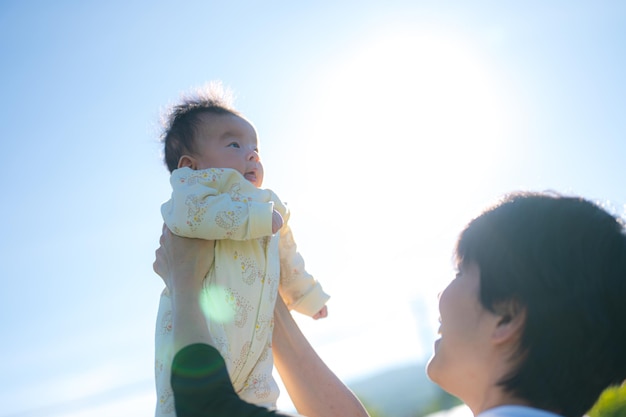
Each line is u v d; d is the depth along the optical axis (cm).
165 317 230
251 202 234
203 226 228
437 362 188
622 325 167
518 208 179
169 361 222
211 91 299
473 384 181
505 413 161
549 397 168
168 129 297
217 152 279
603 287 167
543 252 171
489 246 179
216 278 229
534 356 169
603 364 168
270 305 240
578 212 175
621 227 178
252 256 239
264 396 228
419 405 1482
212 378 178
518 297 172
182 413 177
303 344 251
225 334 223
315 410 242
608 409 482
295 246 275
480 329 177
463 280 183
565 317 167
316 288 275
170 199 242
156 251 237
